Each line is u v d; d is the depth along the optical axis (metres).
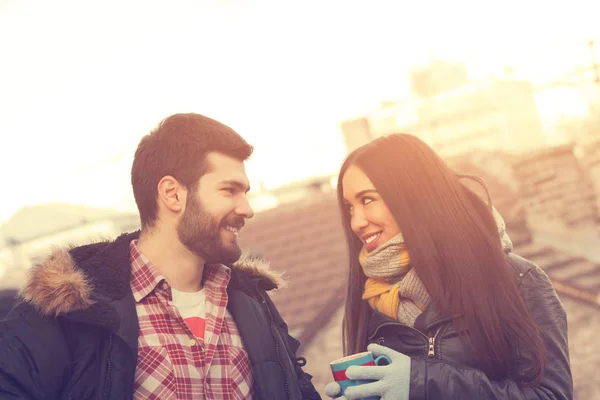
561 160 9.14
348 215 2.71
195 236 2.18
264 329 2.36
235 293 2.38
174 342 2.13
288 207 10.88
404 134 2.59
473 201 2.64
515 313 2.38
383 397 2.21
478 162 9.88
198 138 2.21
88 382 1.98
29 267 2.06
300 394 2.35
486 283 2.42
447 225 2.45
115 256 2.16
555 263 8.62
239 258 2.47
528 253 8.90
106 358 2.01
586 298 7.82
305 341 8.15
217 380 2.18
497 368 2.36
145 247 2.24
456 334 2.41
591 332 7.62
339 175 2.67
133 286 2.17
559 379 2.33
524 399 2.26
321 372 7.90
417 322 2.46
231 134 2.27
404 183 2.48
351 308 2.71
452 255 2.42
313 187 11.31
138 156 2.26
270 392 2.26
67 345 2.00
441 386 2.22
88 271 2.11
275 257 9.71
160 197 2.21
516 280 2.49
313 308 8.68
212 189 2.19
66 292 1.96
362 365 2.25
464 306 2.38
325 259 9.48
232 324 2.32
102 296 2.06
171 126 2.25
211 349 2.18
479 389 2.22
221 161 2.22
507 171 9.51
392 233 2.53
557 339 2.41
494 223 2.59
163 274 2.21
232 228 2.23
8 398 1.88
